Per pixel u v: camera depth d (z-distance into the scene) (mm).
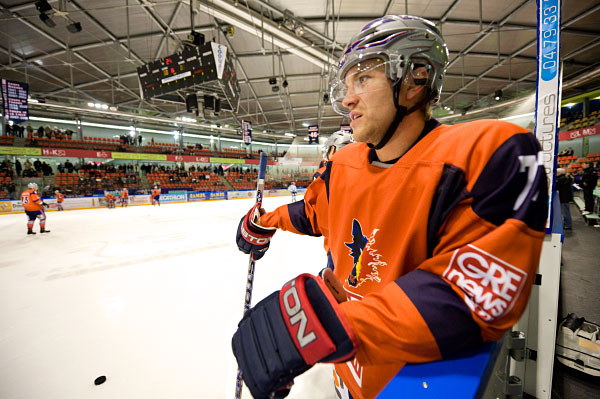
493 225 419
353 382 695
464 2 7254
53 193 13539
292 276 3342
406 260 533
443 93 14352
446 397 381
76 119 17484
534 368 1309
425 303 401
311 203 904
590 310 2262
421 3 7332
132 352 1858
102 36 8906
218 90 9281
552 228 1253
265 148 28844
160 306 2551
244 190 20922
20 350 1897
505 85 13422
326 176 779
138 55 10211
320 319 418
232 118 20203
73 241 5613
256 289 2955
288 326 433
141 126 20312
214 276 3371
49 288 3037
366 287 614
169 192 17844
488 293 387
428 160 513
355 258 654
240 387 1129
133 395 1490
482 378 373
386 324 407
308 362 403
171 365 1723
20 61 10148
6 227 7922
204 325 2197
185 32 8719
